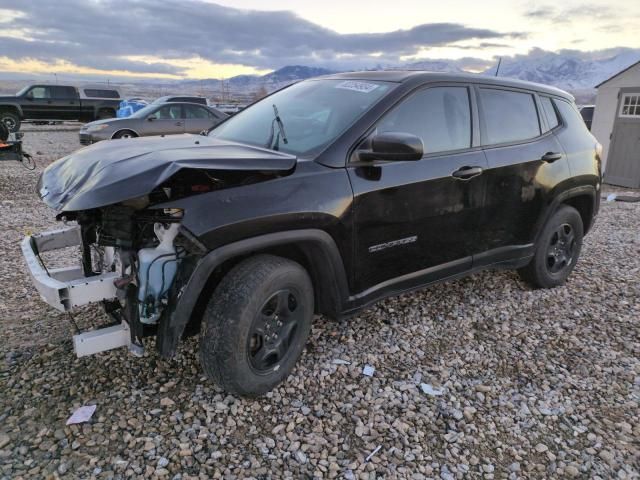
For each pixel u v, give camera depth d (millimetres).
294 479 2186
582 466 2350
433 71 3514
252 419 2557
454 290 4371
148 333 2514
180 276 2371
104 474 2139
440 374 3055
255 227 2445
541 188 3965
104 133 12820
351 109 3096
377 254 3031
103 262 2809
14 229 5883
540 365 3215
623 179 11273
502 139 3742
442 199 3266
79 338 2383
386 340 3430
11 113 19922
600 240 6375
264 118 3477
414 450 2404
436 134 3312
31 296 3879
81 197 2131
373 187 2896
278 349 2730
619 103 11133
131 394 2689
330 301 2957
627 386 3016
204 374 2656
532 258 4207
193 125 13883
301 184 2631
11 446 2273
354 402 2742
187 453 2291
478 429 2578
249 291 2490
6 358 2980
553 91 4387
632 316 3990
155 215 2324
